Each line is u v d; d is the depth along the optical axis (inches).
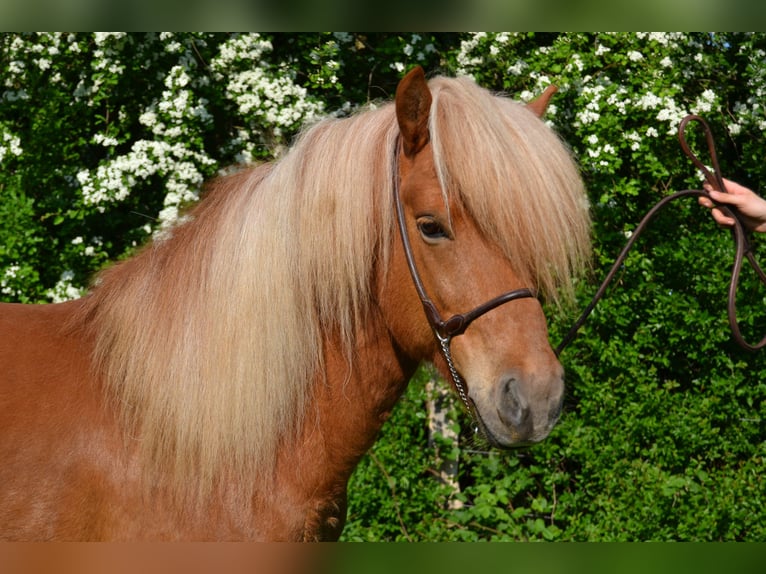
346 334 72.4
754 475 161.8
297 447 73.4
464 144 66.2
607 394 163.3
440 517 163.6
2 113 167.9
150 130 162.4
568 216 67.4
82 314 76.9
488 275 65.9
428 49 164.4
